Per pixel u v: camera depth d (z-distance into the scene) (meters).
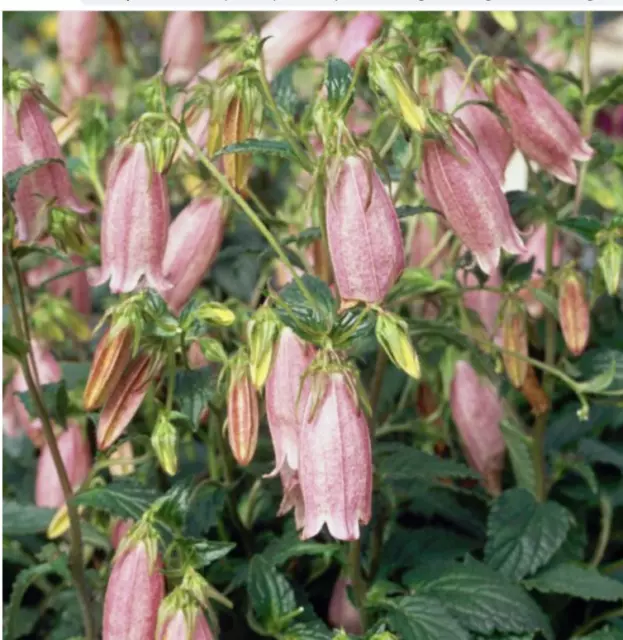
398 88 0.68
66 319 0.91
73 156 1.00
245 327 0.84
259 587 0.77
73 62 1.05
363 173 0.67
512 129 0.77
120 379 0.71
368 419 0.79
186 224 0.78
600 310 0.98
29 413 0.78
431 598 0.77
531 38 1.11
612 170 1.03
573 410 0.92
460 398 0.85
